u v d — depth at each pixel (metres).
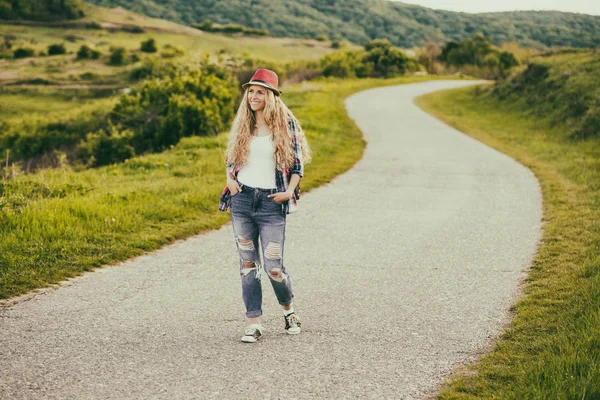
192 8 199.50
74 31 114.50
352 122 25.45
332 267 6.85
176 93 31.59
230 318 5.12
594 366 3.76
